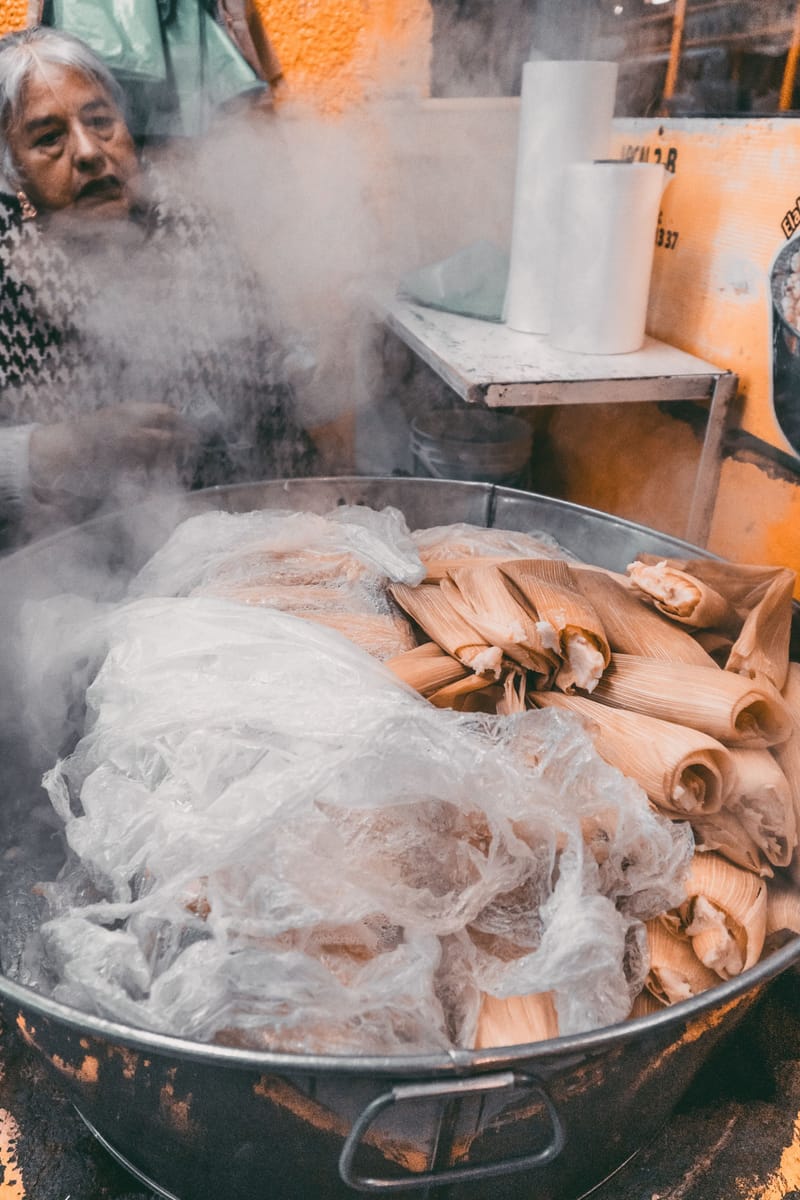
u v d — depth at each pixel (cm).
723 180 138
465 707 97
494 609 96
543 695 95
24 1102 95
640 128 162
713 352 146
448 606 102
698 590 100
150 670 93
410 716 81
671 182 153
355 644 96
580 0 172
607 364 145
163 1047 60
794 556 129
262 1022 66
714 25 139
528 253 160
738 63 135
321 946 73
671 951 80
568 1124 72
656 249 161
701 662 98
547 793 78
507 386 135
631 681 93
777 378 129
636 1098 76
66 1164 90
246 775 81
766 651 100
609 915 72
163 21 152
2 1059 99
